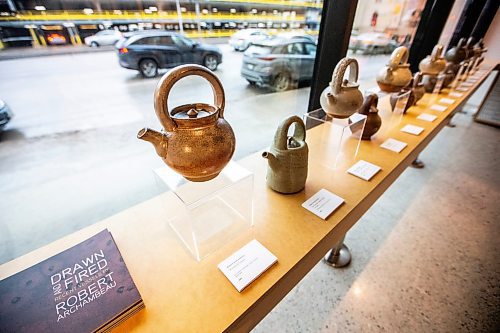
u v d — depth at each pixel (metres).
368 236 1.46
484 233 1.49
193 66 0.50
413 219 1.58
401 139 1.24
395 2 1.92
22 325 0.42
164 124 0.51
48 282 0.50
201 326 0.47
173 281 0.56
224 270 0.57
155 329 0.46
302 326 1.03
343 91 0.91
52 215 1.06
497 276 1.24
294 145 0.81
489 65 3.06
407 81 1.21
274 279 0.56
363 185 0.89
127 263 0.60
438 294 1.15
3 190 1.11
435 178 2.00
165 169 0.75
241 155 1.41
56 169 1.21
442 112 1.57
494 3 3.31
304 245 0.65
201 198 0.63
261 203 0.79
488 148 2.48
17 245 0.96
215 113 0.55
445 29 2.62
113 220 0.72
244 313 0.50
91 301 0.47
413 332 1.01
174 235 0.67
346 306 1.10
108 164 1.30
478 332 1.00
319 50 1.27
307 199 0.81
